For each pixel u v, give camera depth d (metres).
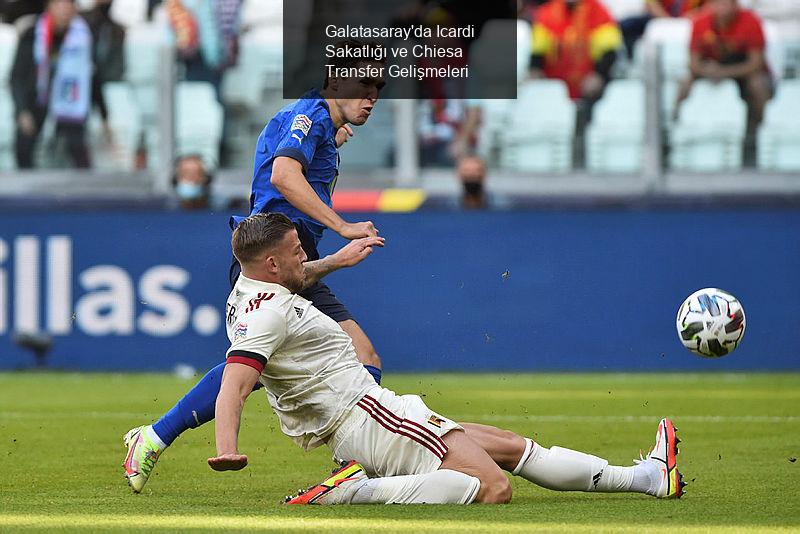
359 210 45.41
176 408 17.92
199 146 52.00
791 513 15.39
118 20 51.56
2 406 33.69
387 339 45.25
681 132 51.19
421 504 15.81
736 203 46.19
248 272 16.03
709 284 45.19
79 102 51.12
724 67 50.84
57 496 17.69
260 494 18.03
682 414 31.42
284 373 15.97
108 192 50.28
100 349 45.72
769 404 33.97
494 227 45.28
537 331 45.31
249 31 52.06
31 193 49.75
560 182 50.91
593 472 16.53
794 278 45.06
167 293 45.59
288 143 19.11
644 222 45.19
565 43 51.38
